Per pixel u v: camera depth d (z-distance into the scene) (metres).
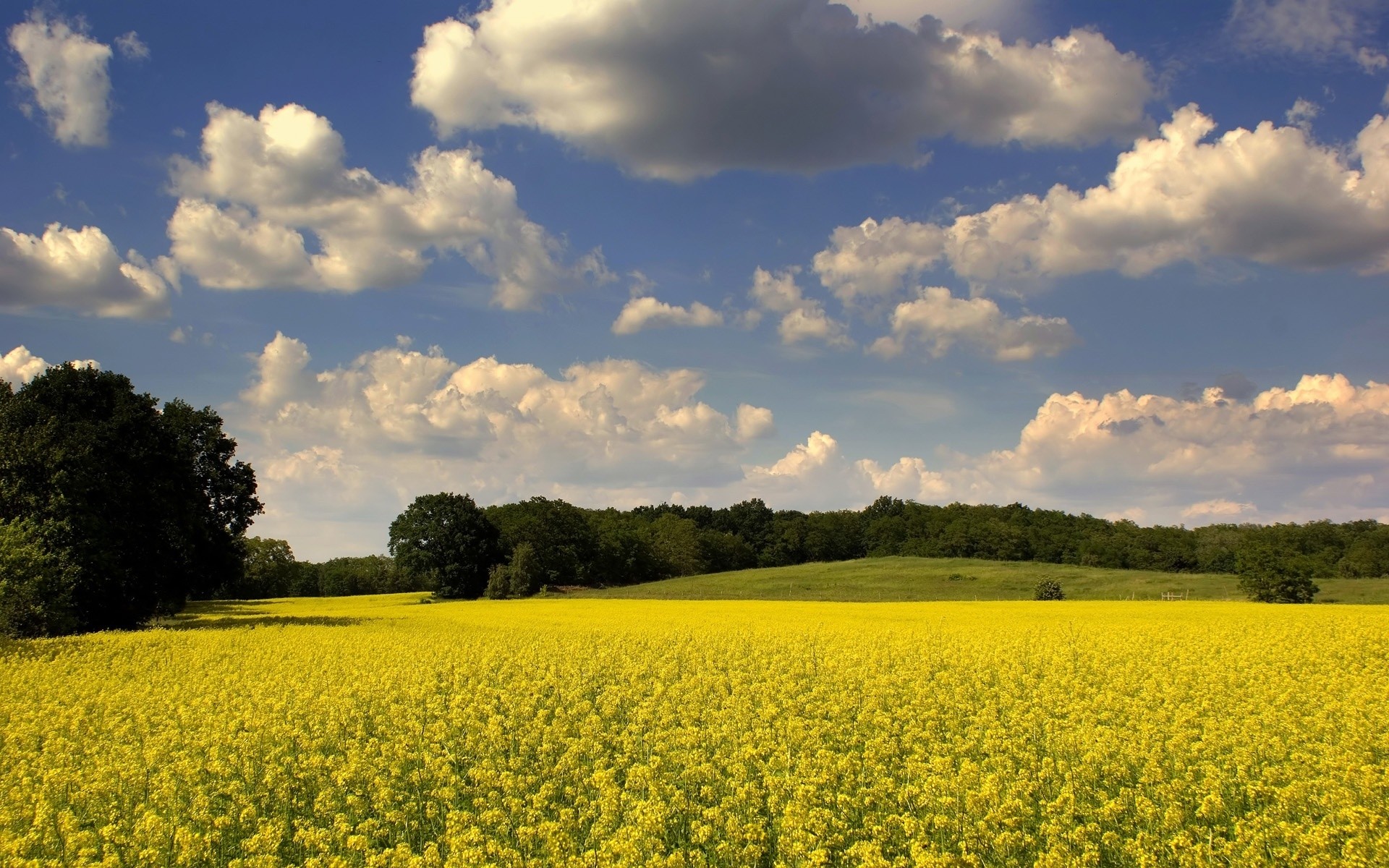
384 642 26.62
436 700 16.98
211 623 42.91
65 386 40.28
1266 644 23.73
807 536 133.62
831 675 19.41
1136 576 72.00
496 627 34.22
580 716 15.90
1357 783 10.91
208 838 9.65
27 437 36.81
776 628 31.67
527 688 18.39
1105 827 10.02
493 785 11.56
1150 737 13.14
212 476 45.22
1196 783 11.58
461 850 8.98
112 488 38.00
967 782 10.81
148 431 40.97
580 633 30.53
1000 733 13.50
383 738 14.65
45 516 36.25
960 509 127.56
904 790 10.84
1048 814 10.24
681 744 13.37
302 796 11.70
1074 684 17.89
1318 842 8.92
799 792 10.29
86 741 14.21
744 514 145.12
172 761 13.05
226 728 14.66
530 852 9.57
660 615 40.88
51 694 17.95
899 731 14.48
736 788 10.84
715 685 18.31
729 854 9.20
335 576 115.62
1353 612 38.50
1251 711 15.24
